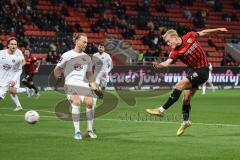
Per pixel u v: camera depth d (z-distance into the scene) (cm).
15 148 2772
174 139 3181
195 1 13900
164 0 13338
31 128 3684
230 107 6041
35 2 11275
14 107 5697
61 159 2462
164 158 2495
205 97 7919
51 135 3306
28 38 10225
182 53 3247
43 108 5522
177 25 12456
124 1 12900
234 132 3559
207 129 3738
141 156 2550
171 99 3300
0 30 10088
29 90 7419
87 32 11381
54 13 11044
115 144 2942
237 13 14175
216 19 13612
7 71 4366
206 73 3312
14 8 10556
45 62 9456
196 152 2677
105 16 11900
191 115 4972
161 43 11556
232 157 2527
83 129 3731
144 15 12469
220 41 13000
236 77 10488
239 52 12494
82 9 12031
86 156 2544
